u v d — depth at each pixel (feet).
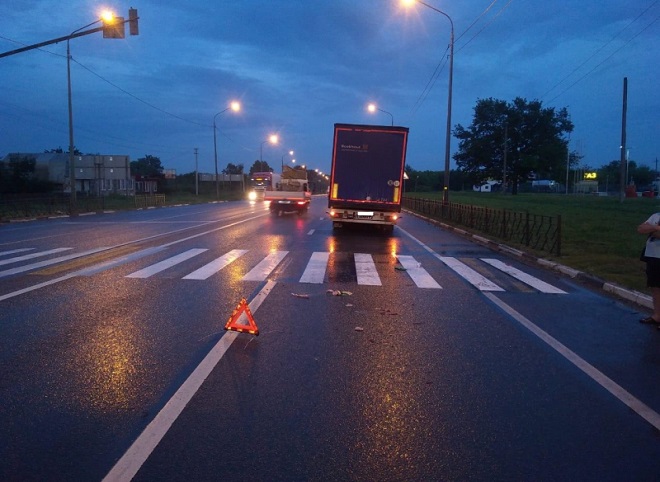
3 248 57.82
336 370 21.02
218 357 22.26
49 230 81.71
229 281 39.17
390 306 32.07
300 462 14.17
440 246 64.75
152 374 20.27
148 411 17.08
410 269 46.14
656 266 27.94
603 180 435.12
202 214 127.65
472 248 63.16
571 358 22.90
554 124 293.43
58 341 24.18
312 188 146.41
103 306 30.94
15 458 14.19
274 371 20.79
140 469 13.71
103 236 71.36
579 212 125.18
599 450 15.02
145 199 168.55
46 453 14.46
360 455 14.58
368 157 76.38
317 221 103.60
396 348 23.93
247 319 27.27
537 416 17.17
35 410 17.08
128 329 26.20
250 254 54.03
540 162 286.25
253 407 17.49
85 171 218.18
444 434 15.87
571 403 18.20
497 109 291.17
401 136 76.02
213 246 60.64
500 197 247.09
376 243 66.49
